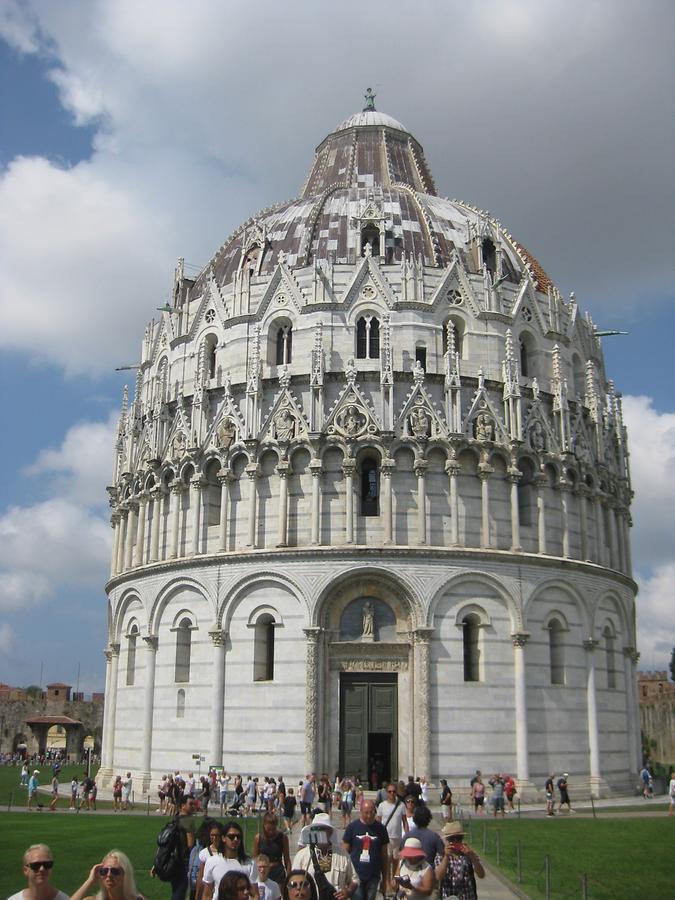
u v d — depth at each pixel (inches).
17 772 4158.5
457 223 3181.6
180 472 2829.7
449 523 2618.1
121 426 3358.8
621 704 2869.1
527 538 2716.5
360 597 2566.4
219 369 2952.8
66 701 5900.6
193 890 824.3
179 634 2723.9
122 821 2124.8
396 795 1127.0
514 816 2241.6
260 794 2347.4
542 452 2765.7
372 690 2527.1
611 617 2898.6
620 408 3292.3
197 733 2596.0
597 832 1894.7
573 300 3221.0
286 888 774.5
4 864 1455.5
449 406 2677.2
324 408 2687.0
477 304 2883.9
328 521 2608.3
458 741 2466.8
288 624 2549.2
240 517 2694.4
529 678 2583.7
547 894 1127.0
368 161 3742.6
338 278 2866.6
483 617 2568.9
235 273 3004.4
